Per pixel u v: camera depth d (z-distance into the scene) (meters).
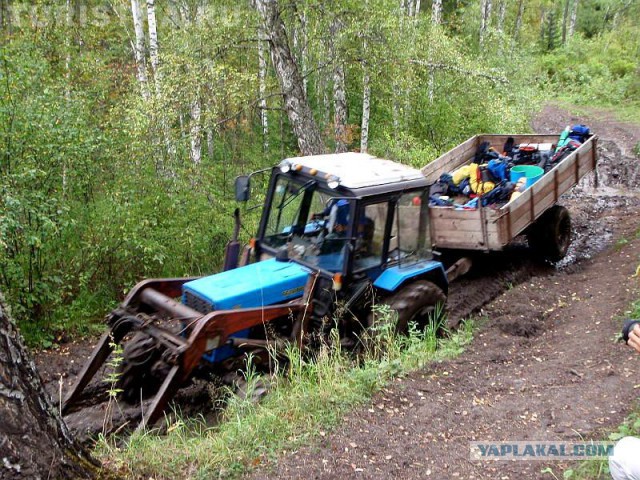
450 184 9.96
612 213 13.39
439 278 7.03
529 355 6.37
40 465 2.92
